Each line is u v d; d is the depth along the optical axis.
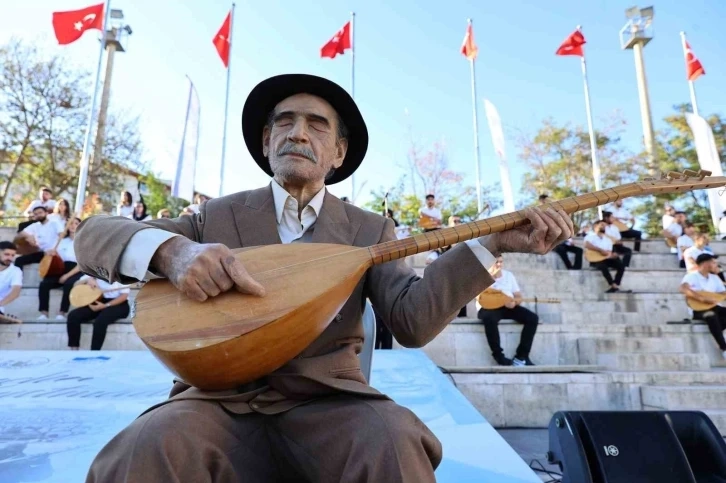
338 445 1.10
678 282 9.13
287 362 1.31
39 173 19.16
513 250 1.45
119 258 1.31
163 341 1.13
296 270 1.35
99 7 13.25
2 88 18.14
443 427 2.55
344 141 1.89
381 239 1.61
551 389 5.16
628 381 5.21
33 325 6.45
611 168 24.53
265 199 1.64
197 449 1.05
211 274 1.23
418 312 1.36
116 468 0.96
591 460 2.29
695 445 2.41
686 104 23.66
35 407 2.76
